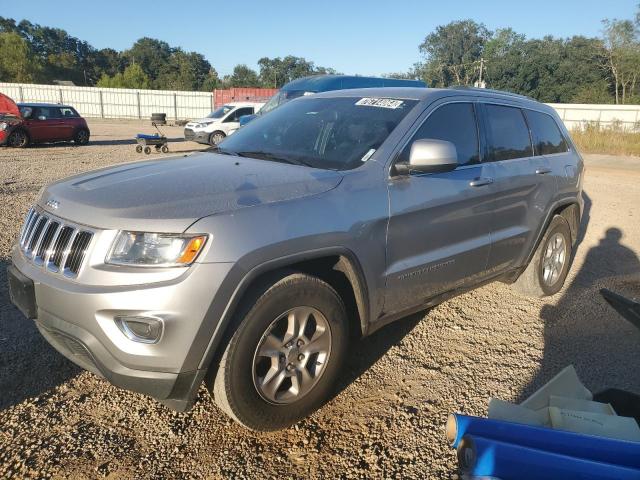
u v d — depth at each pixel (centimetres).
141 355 237
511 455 158
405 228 324
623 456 170
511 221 422
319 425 295
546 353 391
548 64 6162
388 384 340
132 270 239
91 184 293
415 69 8350
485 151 403
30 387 317
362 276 301
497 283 544
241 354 255
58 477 247
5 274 491
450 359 377
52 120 1873
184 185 279
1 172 1169
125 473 252
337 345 295
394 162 328
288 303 268
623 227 838
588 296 517
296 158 345
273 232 259
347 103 393
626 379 355
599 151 2252
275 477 254
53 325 259
